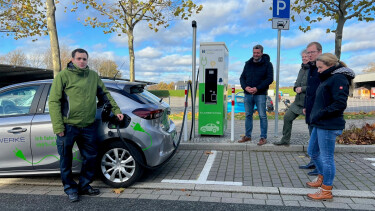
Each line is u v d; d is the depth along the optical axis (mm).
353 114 11219
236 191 3762
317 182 3803
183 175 4430
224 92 6762
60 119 3332
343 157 5184
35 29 10984
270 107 15133
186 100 5336
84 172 3695
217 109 6676
